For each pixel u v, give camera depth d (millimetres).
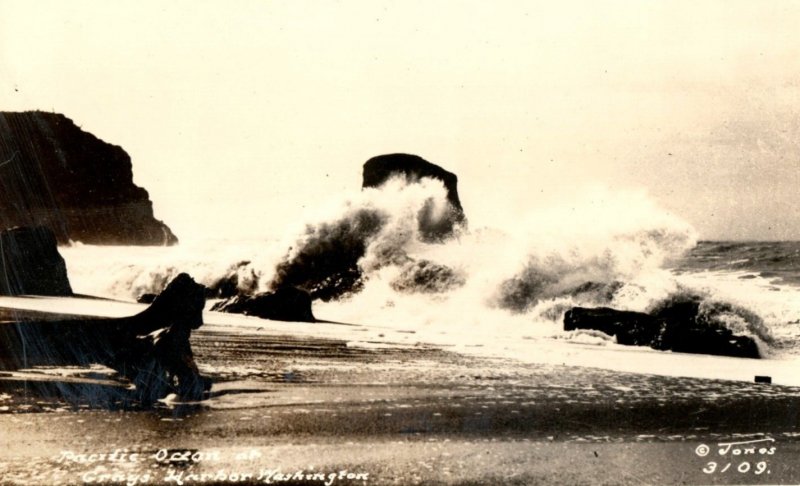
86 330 8289
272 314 14016
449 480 5629
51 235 15555
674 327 12234
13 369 8008
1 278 14812
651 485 5711
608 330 12688
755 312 12992
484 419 7156
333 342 11328
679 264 15422
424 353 10664
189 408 7176
